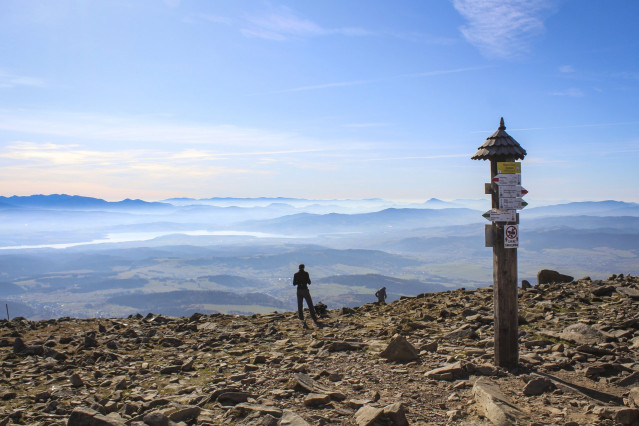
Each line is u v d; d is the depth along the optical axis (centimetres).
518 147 712
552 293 1293
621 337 849
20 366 856
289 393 642
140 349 985
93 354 916
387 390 656
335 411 585
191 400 629
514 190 718
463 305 1250
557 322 982
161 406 612
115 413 564
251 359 849
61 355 918
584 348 784
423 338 945
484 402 583
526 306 1173
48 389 710
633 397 587
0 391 701
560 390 629
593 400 603
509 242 716
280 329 1190
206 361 856
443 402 613
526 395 624
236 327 1252
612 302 1131
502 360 727
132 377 761
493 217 720
